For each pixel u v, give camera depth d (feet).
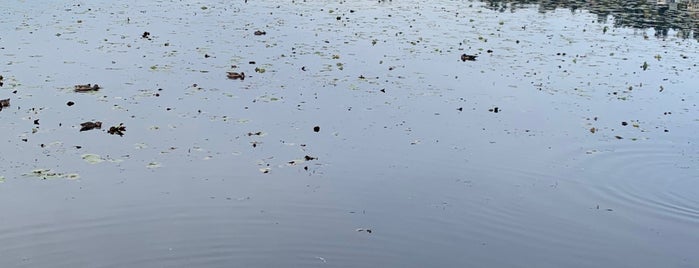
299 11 118.32
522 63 87.81
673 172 55.52
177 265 40.24
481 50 94.02
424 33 104.06
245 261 40.93
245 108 65.36
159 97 67.62
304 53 86.99
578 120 66.49
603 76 83.56
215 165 53.01
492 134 61.62
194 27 100.22
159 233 43.47
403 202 48.65
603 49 99.60
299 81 74.54
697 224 47.34
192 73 75.97
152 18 106.32
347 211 47.06
